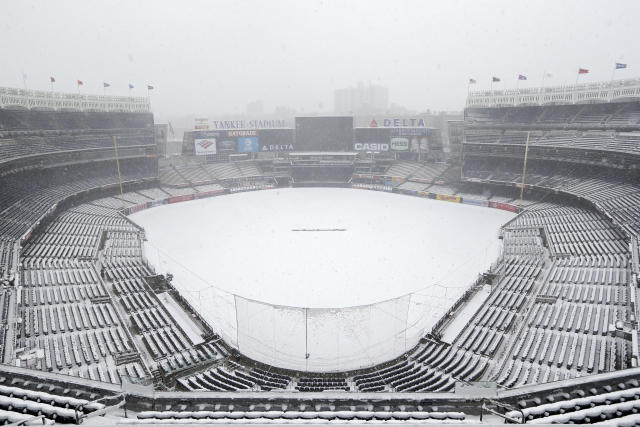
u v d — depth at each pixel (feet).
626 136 250.37
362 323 117.19
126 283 153.99
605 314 112.37
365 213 291.58
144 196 326.03
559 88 302.25
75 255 179.32
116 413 35.22
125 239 216.54
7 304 119.14
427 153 388.57
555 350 99.96
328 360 103.24
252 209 308.19
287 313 121.60
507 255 179.52
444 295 151.64
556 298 127.75
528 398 35.76
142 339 115.44
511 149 304.09
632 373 36.09
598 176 258.78
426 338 118.93
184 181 366.22
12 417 30.86
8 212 205.26
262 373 100.48
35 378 38.91
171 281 164.96
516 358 100.22
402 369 101.09
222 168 397.19
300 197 353.92
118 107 338.34
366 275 173.99
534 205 279.08
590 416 30.66
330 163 395.75
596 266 147.64
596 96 284.82
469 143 321.11
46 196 247.91
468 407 36.19
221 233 241.14
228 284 164.76
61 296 133.39
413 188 359.87
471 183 337.72
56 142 287.07
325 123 396.98
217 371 100.27
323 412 34.96
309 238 230.07
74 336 109.50
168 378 97.91
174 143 468.75
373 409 37.01
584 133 278.05
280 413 34.68
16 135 266.98
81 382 38.45
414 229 246.27
